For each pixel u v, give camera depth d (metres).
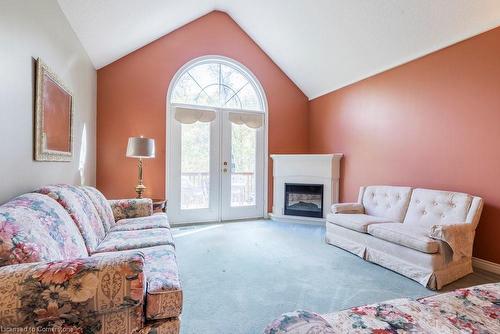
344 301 2.00
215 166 4.64
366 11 3.17
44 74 1.96
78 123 2.97
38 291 0.96
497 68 2.54
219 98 4.72
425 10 2.79
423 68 3.20
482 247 2.67
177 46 4.37
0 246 1.01
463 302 1.24
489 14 2.53
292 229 4.15
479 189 2.67
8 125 1.54
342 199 4.50
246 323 1.72
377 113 3.84
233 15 4.64
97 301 1.01
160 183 4.26
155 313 1.21
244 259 2.83
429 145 3.14
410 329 1.02
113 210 2.80
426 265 2.28
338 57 4.07
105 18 2.86
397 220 3.09
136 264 1.07
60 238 1.35
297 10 3.73
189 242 3.43
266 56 4.99
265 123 5.00
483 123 2.64
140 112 4.15
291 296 2.06
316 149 5.12
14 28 1.58
